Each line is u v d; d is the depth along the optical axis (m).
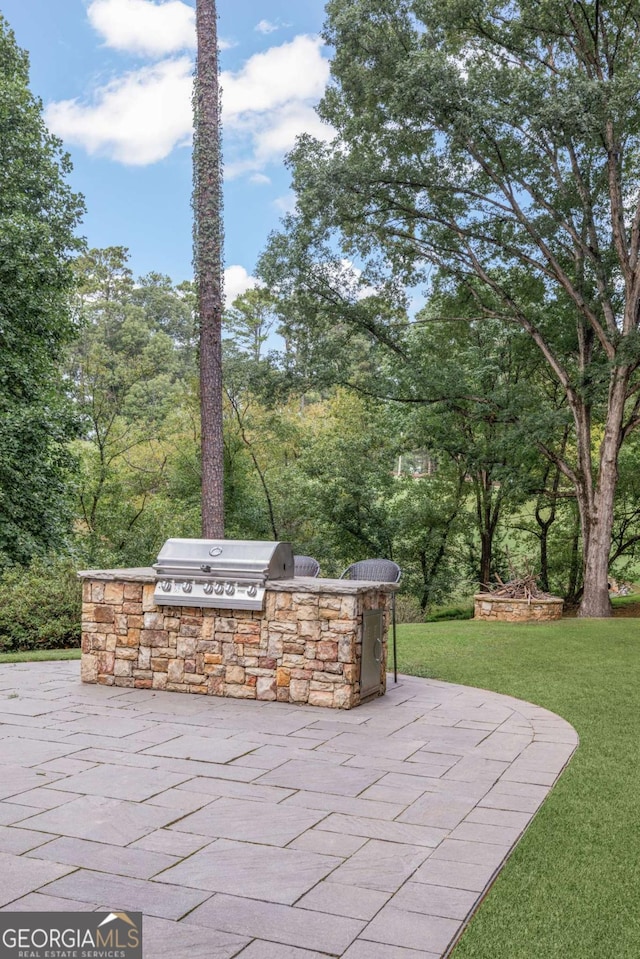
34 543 13.92
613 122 12.10
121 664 6.50
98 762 4.27
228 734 4.94
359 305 16.16
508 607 12.80
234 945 2.34
